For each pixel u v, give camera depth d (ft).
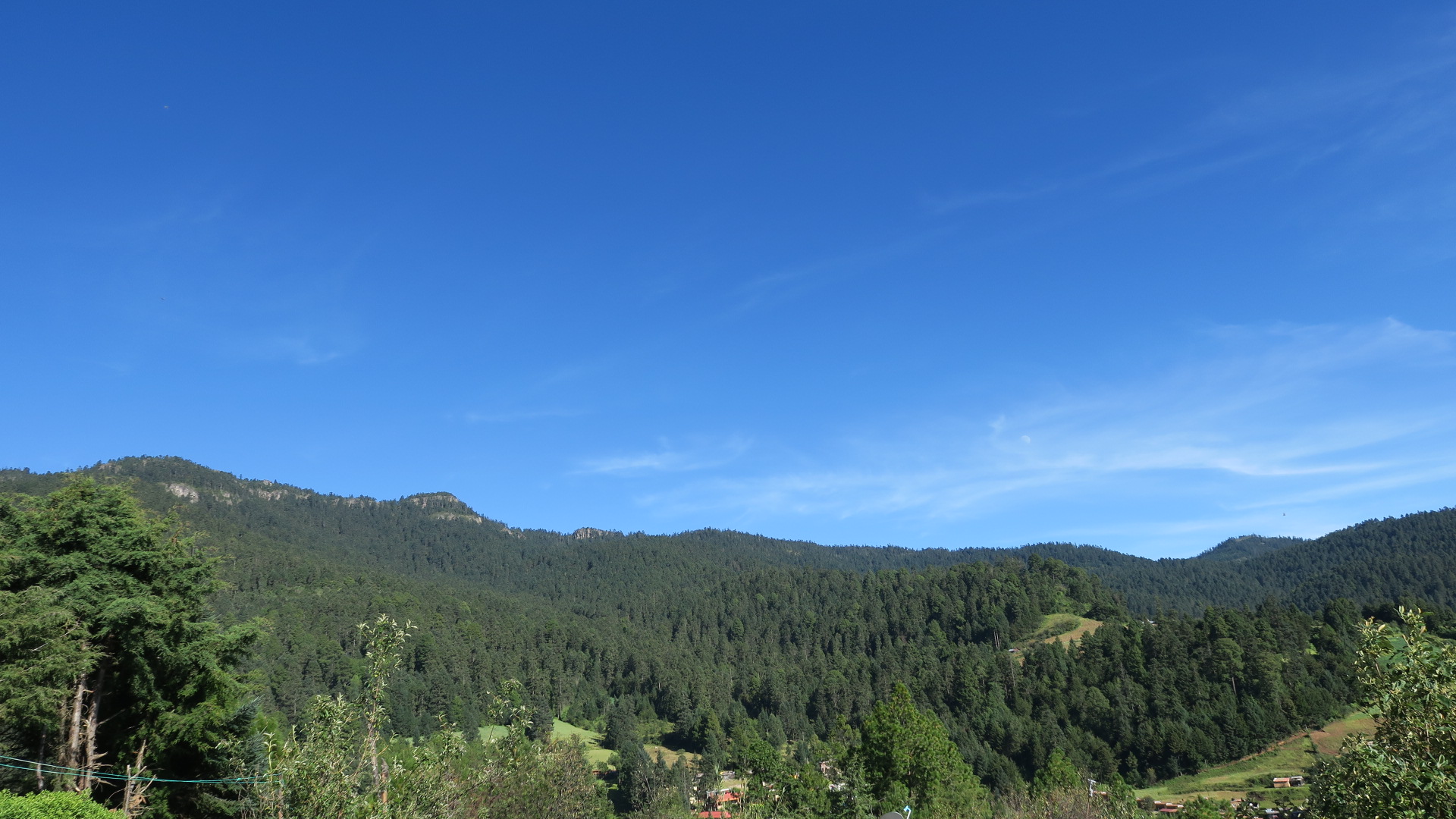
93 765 91.81
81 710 93.81
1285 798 290.56
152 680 96.99
